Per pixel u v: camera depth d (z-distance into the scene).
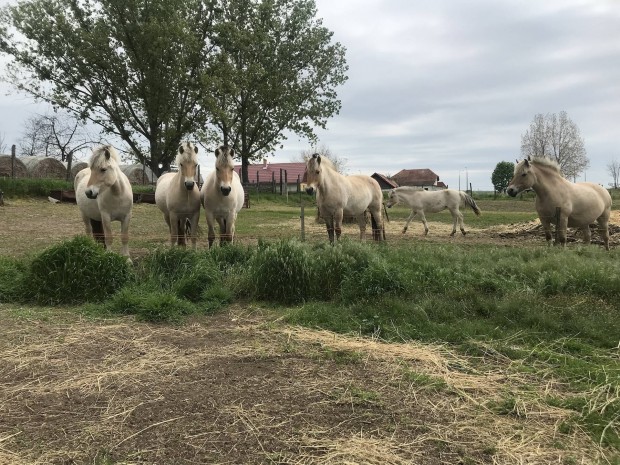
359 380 3.22
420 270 5.62
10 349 3.79
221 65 28.50
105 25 26.22
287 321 4.60
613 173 66.69
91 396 2.98
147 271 5.88
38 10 26.39
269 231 13.54
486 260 6.41
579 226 9.32
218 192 7.41
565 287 5.05
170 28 25.19
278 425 2.60
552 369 3.36
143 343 3.99
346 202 9.01
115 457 2.28
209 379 3.24
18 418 2.68
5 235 10.55
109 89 27.70
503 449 2.38
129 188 7.47
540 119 53.62
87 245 5.54
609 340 3.84
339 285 5.30
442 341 3.96
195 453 2.32
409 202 14.04
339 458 2.28
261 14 34.31
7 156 26.02
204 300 5.25
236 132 36.91
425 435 2.51
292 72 36.25
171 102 28.11
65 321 4.58
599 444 2.42
